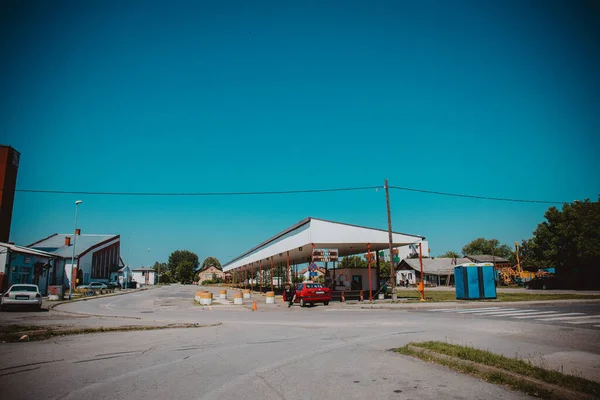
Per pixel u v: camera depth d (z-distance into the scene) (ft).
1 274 121.90
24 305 76.38
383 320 53.42
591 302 77.87
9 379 22.41
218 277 520.83
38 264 146.10
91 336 39.88
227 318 60.80
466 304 77.97
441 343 29.66
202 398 18.65
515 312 61.05
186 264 483.10
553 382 18.66
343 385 20.63
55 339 37.93
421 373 22.90
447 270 257.96
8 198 139.33
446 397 18.29
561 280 153.17
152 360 27.55
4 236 137.08
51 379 22.36
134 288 285.64
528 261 228.02
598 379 20.34
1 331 40.55
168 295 167.02
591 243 137.69
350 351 30.25
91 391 19.89
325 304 91.25
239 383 21.26
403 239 99.50
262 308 87.25
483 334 37.68
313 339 36.86
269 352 30.32
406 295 125.49
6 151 139.44
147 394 19.33
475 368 22.63
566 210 149.79
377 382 21.11
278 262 184.65
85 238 252.42
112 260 280.72
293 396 18.84
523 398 17.99
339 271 128.57
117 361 27.32
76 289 183.52
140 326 46.29
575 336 35.63
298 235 103.50
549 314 56.24
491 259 271.28
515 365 21.91
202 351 30.99
